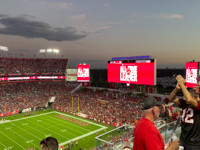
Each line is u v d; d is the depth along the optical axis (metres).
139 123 3.01
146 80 56.31
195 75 45.31
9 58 92.94
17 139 41.19
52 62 104.44
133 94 66.56
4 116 60.06
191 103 3.21
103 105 62.28
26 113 62.22
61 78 99.94
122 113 52.47
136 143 2.86
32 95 81.31
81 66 88.25
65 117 58.53
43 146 3.09
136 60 58.81
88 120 54.81
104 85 96.62
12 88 83.75
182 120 3.58
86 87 90.56
